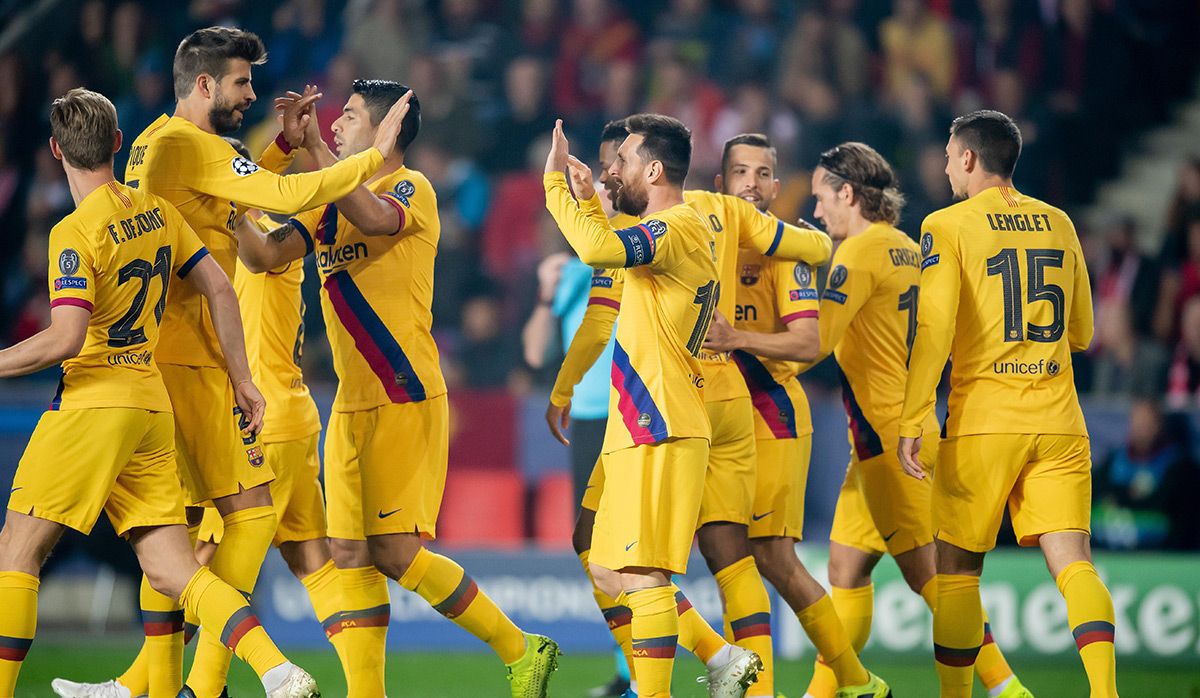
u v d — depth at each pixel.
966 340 18.75
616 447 17.66
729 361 19.77
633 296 17.77
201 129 17.80
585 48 47.72
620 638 20.41
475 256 42.94
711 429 19.41
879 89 47.41
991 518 18.45
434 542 31.73
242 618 16.58
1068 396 18.55
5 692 16.53
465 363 39.28
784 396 20.75
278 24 48.16
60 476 16.58
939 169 44.06
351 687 19.22
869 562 21.86
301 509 20.42
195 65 17.77
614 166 18.59
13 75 44.59
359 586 19.17
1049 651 29.77
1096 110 48.53
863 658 29.94
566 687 26.19
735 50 47.84
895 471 21.03
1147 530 32.38
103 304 16.58
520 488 31.98
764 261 20.53
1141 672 29.33
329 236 19.00
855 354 21.38
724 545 19.75
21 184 43.38
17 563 16.62
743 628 19.56
